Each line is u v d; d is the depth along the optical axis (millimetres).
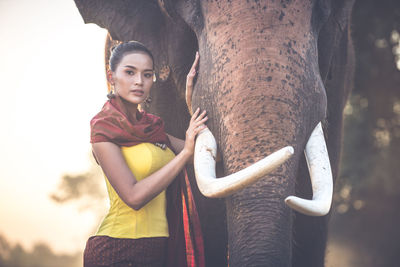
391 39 12594
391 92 12812
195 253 3062
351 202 12609
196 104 2930
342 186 12234
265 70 2654
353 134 12297
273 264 2395
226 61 2744
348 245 13016
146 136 2855
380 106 12852
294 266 4078
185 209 3084
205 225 3893
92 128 2809
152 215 2875
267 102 2621
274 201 2494
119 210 2836
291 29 2744
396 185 12078
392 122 12914
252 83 2648
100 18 3633
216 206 3836
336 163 4059
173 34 3404
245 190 2521
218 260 4004
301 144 2695
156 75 3580
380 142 12656
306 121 2732
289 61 2693
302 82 2711
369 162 12000
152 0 3615
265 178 2525
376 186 12266
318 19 2967
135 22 3564
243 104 2645
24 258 30203
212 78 2809
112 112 2828
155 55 3529
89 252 2840
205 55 2908
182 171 3105
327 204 2439
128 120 2809
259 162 2295
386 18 12195
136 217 2832
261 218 2467
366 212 12773
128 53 2873
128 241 2801
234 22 2773
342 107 4047
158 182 2719
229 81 2713
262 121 2605
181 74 3447
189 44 3328
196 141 2785
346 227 13000
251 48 2693
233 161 2631
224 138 2707
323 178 2676
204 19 2967
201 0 3025
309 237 3963
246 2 2779
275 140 2588
